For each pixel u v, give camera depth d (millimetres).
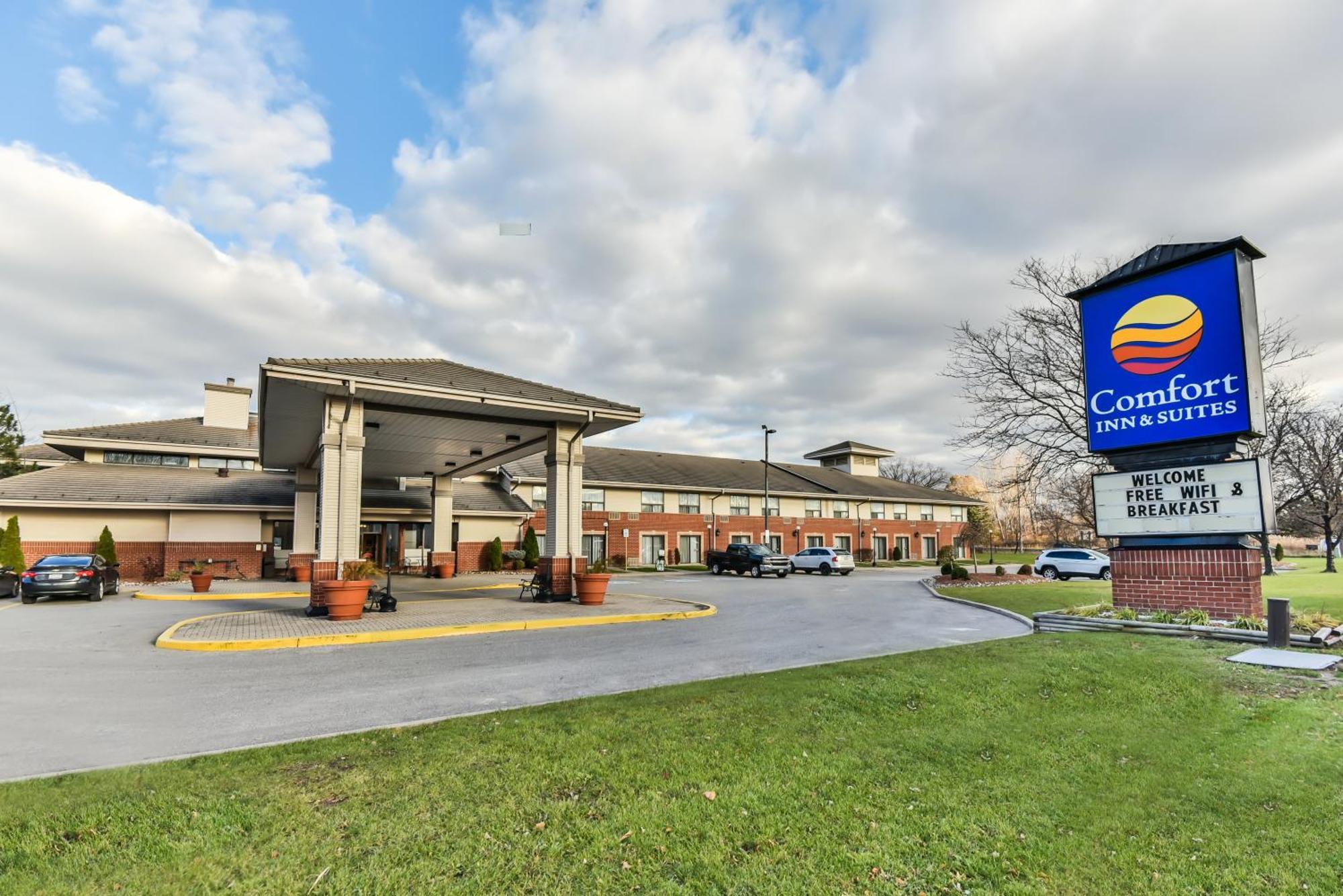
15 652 10180
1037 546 76312
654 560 40500
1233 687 7137
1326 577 26062
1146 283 12180
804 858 3662
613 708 6504
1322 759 5004
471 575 30891
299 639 10805
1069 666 8133
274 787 4547
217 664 9273
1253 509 10789
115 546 25562
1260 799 4371
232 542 26922
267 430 19125
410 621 13070
